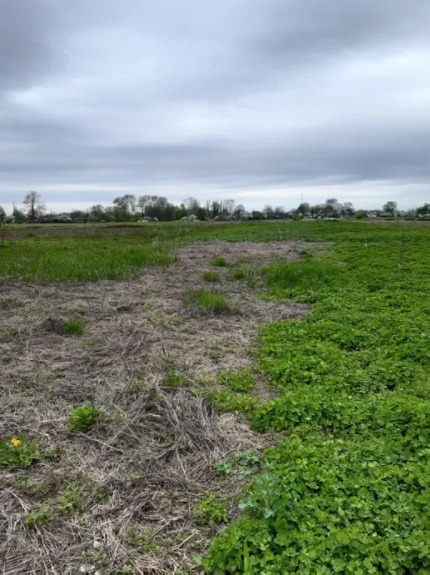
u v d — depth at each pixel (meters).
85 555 2.68
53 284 9.71
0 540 2.76
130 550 2.72
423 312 7.66
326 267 11.79
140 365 5.31
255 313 7.96
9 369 5.11
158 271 11.70
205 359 5.67
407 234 23.39
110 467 3.48
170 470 3.46
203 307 7.80
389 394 4.75
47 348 5.86
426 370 5.33
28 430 3.91
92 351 5.78
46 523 2.90
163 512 3.06
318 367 5.31
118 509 3.07
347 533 2.65
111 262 11.87
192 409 4.32
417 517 2.80
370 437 3.87
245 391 4.91
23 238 22.86
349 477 3.23
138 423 4.02
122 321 7.02
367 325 6.88
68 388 4.71
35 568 2.58
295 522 2.79
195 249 17.28
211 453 3.70
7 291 8.88
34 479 3.30
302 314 7.84
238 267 12.34
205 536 2.86
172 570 2.61
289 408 4.27
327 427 4.10
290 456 3.53
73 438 3.84
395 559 2.51
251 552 2.59
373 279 10.65
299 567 2.47
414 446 3.64
